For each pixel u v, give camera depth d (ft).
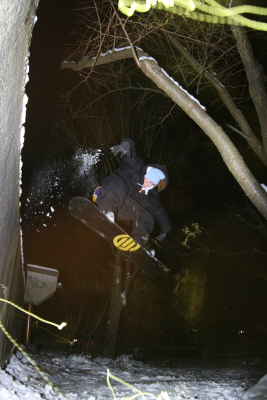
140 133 42.19
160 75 14.99
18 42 7.27
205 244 60.03
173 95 14.82
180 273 62.75
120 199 16.20
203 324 75.77
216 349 67.46
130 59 34.47
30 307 29.81
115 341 37.52
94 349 35.04
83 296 55.52
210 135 14.61
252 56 17.03
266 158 18.69
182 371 32.96
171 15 19.57
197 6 15.97
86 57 21.29
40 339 46.42
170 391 20.16
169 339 81.82
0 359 15.79
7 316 16.94
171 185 47.21
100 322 37.52
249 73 17.11
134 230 16.80
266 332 64.75
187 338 77.82
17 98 8.68
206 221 55.77
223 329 71.61
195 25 21.49
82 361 31.63
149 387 21.52
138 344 47.91
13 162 10.44
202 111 14.53
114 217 16.03
